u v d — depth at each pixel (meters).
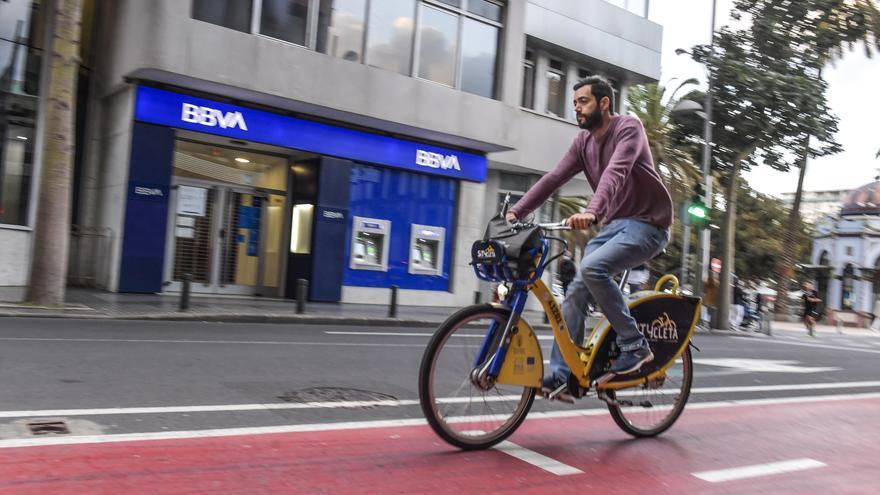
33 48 14.41
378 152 17.69
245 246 16.92
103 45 15.65
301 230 17.25
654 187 4.23
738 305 24.02
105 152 15.49
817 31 23.16
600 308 4.29
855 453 4.69
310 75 15.63
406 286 18.53
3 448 3.54
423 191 18.83
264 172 17.23
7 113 14.15
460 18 18.55
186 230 15.97
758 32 23.14
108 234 14.73
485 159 19.94
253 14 15.07
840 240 49.09
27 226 14.43
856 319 35.81
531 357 4.21
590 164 4.38
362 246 17.75
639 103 26.09
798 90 22.64
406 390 6.20
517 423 4.27
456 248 19.42
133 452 3.62
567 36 21.45
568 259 7.63
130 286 14.29
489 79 19.25
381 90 16.77
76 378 5.69
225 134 15.21
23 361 6.29
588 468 3.93
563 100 22.33
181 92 14.81
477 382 4.05
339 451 3.92
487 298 19.95
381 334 11.59
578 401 6.02
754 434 5.14
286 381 6.24
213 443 3.91
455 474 3.63
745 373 9.09
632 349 4.34
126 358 6.88
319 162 16.80
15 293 12.52
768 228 43.88
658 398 4.82
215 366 6.80
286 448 3.91
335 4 16.36
